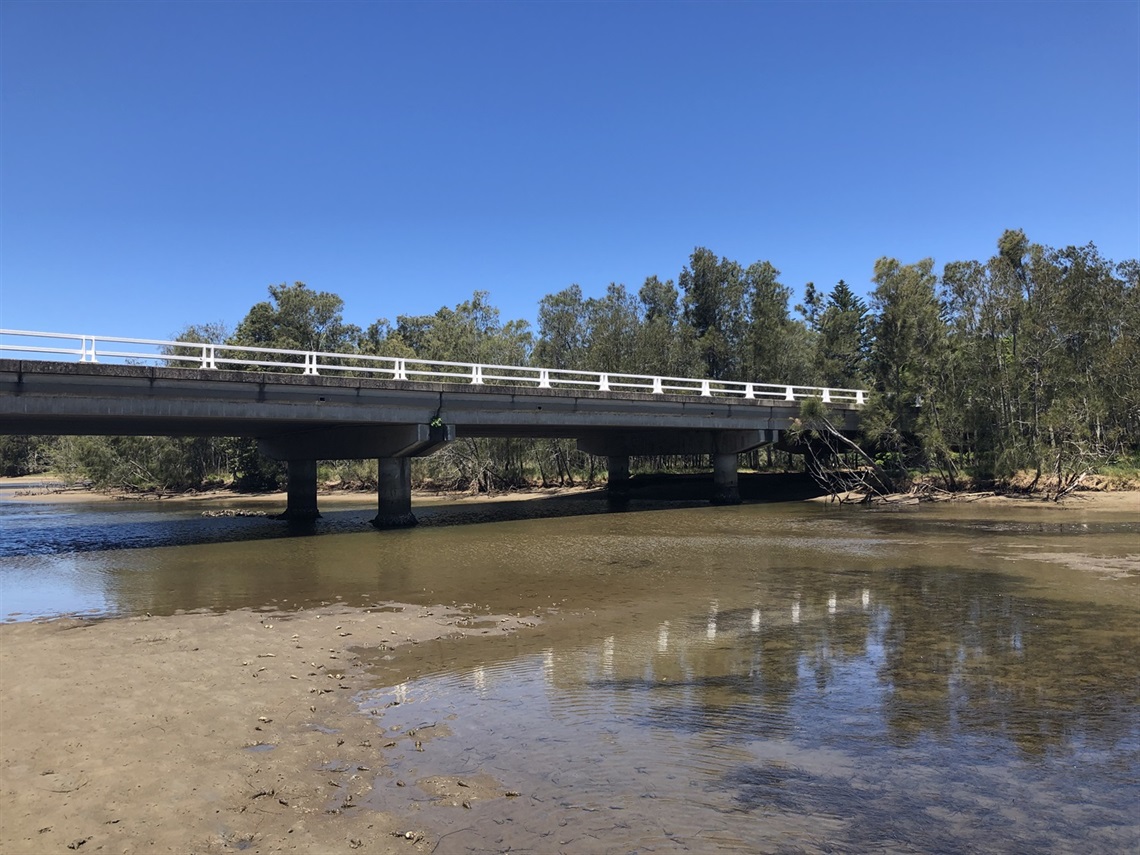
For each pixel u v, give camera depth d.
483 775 7.13
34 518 41.28
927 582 16.72
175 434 36.06
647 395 35.44
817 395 45.22
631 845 5.82
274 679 10.24
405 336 94.31
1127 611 13.53
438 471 55.69
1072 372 36.91
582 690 9.64
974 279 39.16
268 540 26.97
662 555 21.66
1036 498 35.12
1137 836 5.92
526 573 18.83
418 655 11.45
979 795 6.62
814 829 6.05
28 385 21.84
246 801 6.64
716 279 77.94
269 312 80.31
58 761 7.48
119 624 13.71
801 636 12.24
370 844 5.89
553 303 72.38
